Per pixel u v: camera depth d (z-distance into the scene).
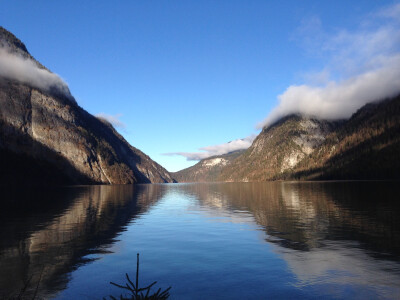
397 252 14.70
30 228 22.84
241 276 11.73
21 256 14.66
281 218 27.59
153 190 101.69
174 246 16.92
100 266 13.12
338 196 53.75
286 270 12.35
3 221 26.45
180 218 28.83
